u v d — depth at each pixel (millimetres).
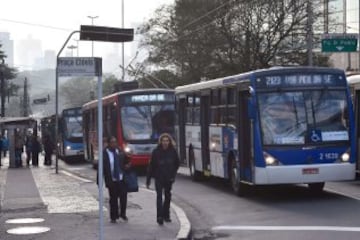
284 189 19453
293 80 16531
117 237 11742
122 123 27453
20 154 38500
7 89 85562
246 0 49094
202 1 53188
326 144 16328
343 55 64438
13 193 20484
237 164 18016
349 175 16406
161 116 27750
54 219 14211
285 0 48281
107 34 10852
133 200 17547
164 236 11828
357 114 19844
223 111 19406
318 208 15117
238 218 14344
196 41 52875
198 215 15141
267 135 16234
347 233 11656
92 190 21062
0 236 12078
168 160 13344
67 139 45094
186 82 55906
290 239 11336
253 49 49594
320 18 49812
